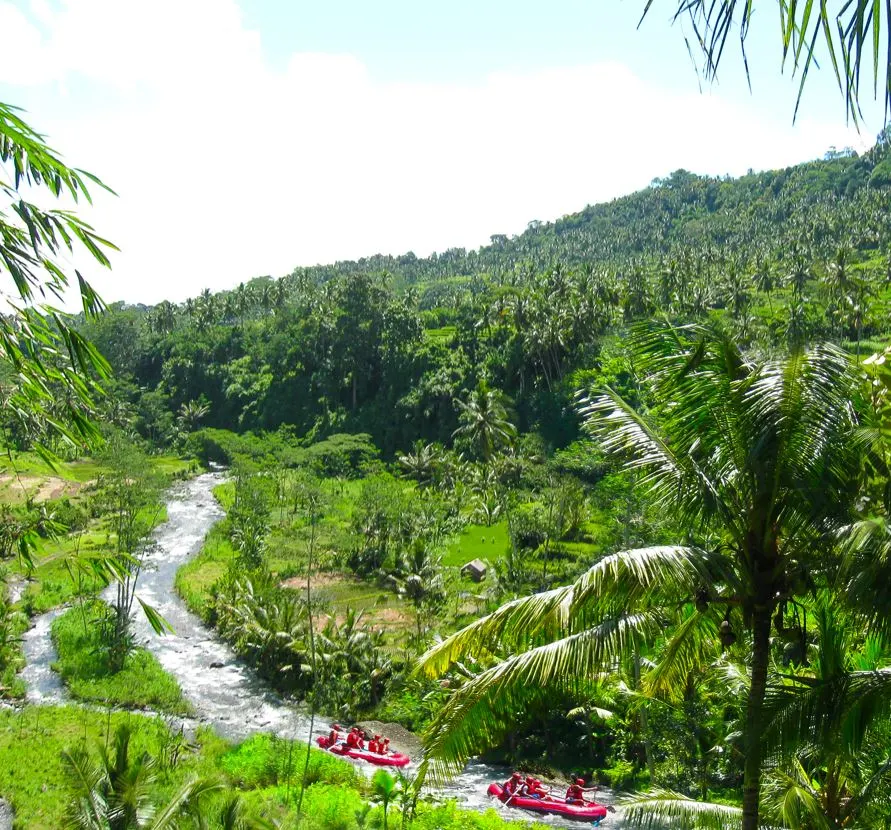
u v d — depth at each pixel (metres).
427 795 27.44
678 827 12.88
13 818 25.42
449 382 99.44
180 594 54.75
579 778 31.44
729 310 94.00
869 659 12.00
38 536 7.34
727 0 3.11
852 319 78.62
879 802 11.03
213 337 131.12
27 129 4.91
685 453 10.19
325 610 47.69
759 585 9.70
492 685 9.95
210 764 30.91
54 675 40.66
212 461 105.62
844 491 9.28
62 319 5.75
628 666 10.91
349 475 92.19
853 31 2.89
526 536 58.75
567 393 83.56
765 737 9.55
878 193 158.00
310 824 24.77
